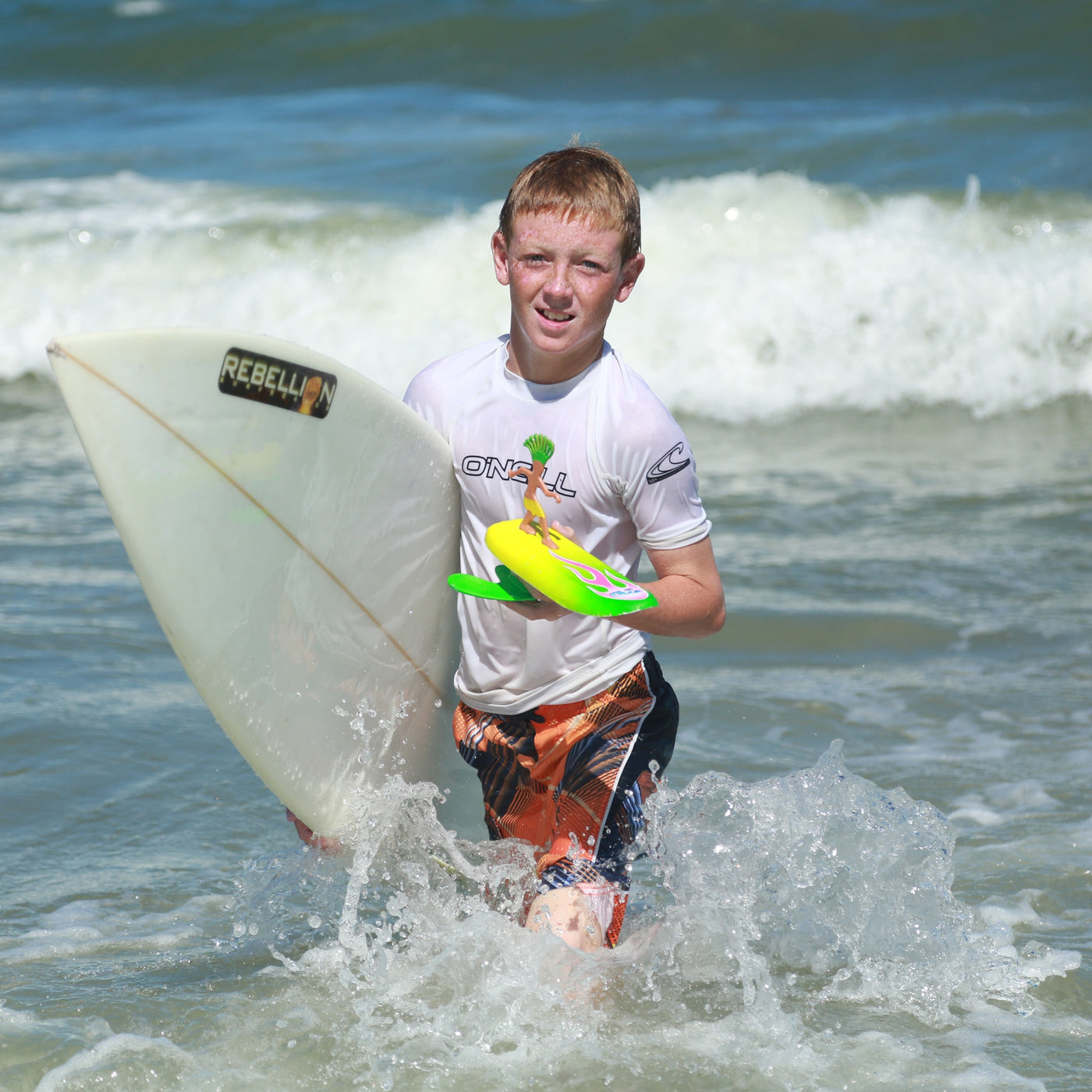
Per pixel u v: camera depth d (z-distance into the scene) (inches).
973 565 791.1
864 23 2657.5
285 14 2950.3
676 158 1847.9
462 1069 333.7
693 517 348.8
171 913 426.3
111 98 2655.0
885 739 569.9
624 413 342.6
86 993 370.3
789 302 1296.8
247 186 1809.8
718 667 653.9
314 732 377.7
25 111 2534.5
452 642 398.3
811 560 800.9
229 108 2546.8
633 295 1326.3
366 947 378.6
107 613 701.9
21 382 1330.0
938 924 397.7
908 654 665.6
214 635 349.1
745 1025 356.5
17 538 828.0
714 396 1255.5
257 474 345.1
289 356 342.3
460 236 1414.9
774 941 399.2
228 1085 326.3
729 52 2674.7
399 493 365.7
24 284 1423.5
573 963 354.3
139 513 329.7
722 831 398.3
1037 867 452.1
